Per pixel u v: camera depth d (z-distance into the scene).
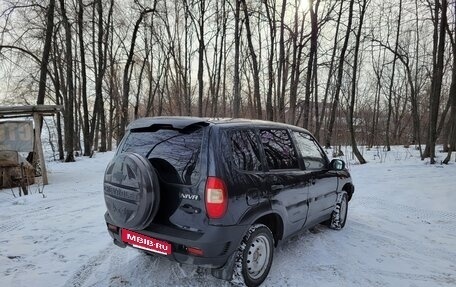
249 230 3.32
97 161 17.02
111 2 22.42
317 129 22.17
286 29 18.59
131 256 4.21
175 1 24.58
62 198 7.90
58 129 19.53
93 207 7.00
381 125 37.03
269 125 4.06
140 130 3.62
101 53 21.44
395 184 9.96
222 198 3.01
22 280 3.59
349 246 4.81
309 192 4.41
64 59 20.27
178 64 25.34
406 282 3.79
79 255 4.29
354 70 15.88
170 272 3.76
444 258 4.57
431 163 14.55
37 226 5.59
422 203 7.74
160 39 25.88
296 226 4.22
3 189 9.41
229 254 3.14
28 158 11.92
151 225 3.24
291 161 4.20
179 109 26.27
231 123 3.45
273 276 3.75
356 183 10.21
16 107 9.46
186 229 3.08
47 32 14.88
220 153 3.13
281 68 18.06
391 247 4.88
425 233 5.66
